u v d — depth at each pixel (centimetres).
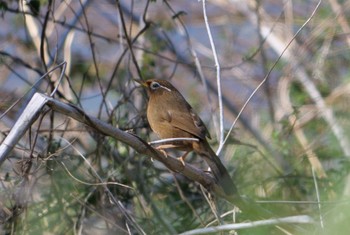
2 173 1216
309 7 1786
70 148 1327
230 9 1902
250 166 1441
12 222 1152
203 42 1914
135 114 1383
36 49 1517
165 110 1158
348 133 1483
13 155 1194
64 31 1555
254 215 1094
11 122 1358
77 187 1282
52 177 1220
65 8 1580
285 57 1698
